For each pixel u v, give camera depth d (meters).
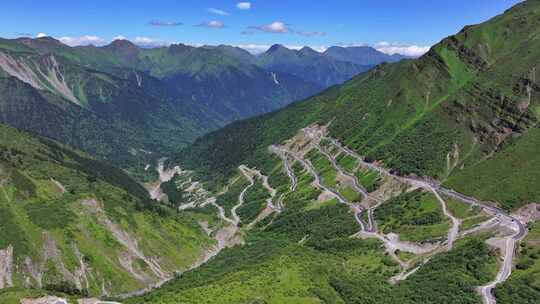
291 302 188.50
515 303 192.25
